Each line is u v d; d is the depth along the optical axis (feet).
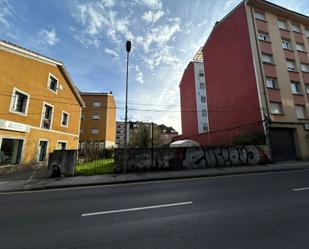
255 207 16.38
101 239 11.80
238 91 66.59
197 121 116.06
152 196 21.76
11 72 45.75
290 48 67.36
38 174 41.27
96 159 63.26
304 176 30.86
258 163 48.96
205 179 31.81
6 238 12.38
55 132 64.18
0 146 42.09
